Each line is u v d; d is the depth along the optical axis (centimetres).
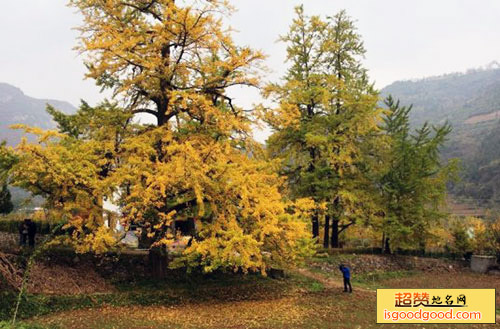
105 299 1437
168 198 1552
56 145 1456
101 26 1520
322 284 2027
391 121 3247
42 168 1308
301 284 1966
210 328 1208
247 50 1549
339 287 2000
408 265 2791
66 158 1382
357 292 1872
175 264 1448
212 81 1633
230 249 1319
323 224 3086
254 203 1488
